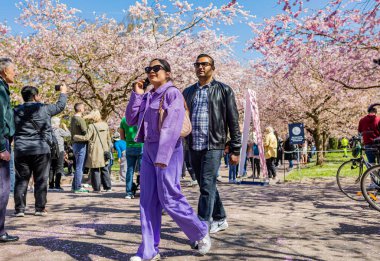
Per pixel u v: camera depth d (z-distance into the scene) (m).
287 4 8.74
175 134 2.92
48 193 7.89
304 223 4.73
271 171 12.06
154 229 3.08
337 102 20.66
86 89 15.96
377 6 8.01
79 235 4.03
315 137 20.42
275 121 25.03
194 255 3.29
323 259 3.21
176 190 3.05
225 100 3.91
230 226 4.50
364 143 7.90
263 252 3.39
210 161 3.80
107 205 6.15
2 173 3.71
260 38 9.58
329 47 9.59
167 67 3.18
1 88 3.69
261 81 24.42
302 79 19.34
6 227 4.43
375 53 9.73
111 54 15.31
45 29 14.45
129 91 14.91
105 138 8.34
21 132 5.00
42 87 15.48
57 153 8.75
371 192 5.87
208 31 16.16
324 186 9.44
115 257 3.23
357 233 4.21
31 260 3.13
